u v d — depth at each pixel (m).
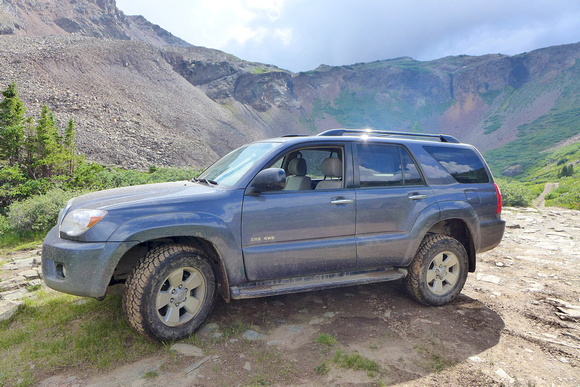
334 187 3.87
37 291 4.38
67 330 3.35
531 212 13.91
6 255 6.35
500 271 5.70
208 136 147.12
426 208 3.99
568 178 120.44
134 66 171.50
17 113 16.06
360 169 3.81
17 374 2.69
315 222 3.50
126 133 102.94
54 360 2.86
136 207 3.02
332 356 2.99
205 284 3.28
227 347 3.09
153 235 2.98
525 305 4.24
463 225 4.43
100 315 3.63
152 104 148.75
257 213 3.31
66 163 17.47
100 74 146.88
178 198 3.18
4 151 15.67
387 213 3.81
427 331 3.48
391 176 3.96
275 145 3.70
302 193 3.51
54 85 117.25
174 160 96.75
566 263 6.19
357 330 3.47
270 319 3.66
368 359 2.92
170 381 2.61
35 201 8.55
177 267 3.10
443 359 2.97
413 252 3.95
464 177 4.36
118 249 2.88
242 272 3.31
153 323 2.99
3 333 3.31
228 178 3.61
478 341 3.32
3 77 106.44
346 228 3.64
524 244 7.79
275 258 3.37
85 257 2.85
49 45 146.12
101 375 2.68
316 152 3.96
